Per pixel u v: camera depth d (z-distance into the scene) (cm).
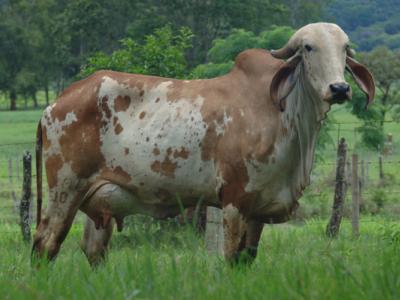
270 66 1370
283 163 1344
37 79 14338
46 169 1483
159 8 9694
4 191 4606
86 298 948
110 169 1440
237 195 1352
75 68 13212
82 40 10956
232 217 1355
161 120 1403
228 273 1098
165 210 1448
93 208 1466
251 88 1370
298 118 1340
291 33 3728
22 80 13925
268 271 1090
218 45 3831
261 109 1351
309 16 12812
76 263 1370
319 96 1305
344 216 3359
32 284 1049
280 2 11944
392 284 891
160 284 986
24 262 1538
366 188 4412
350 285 928
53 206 1477
